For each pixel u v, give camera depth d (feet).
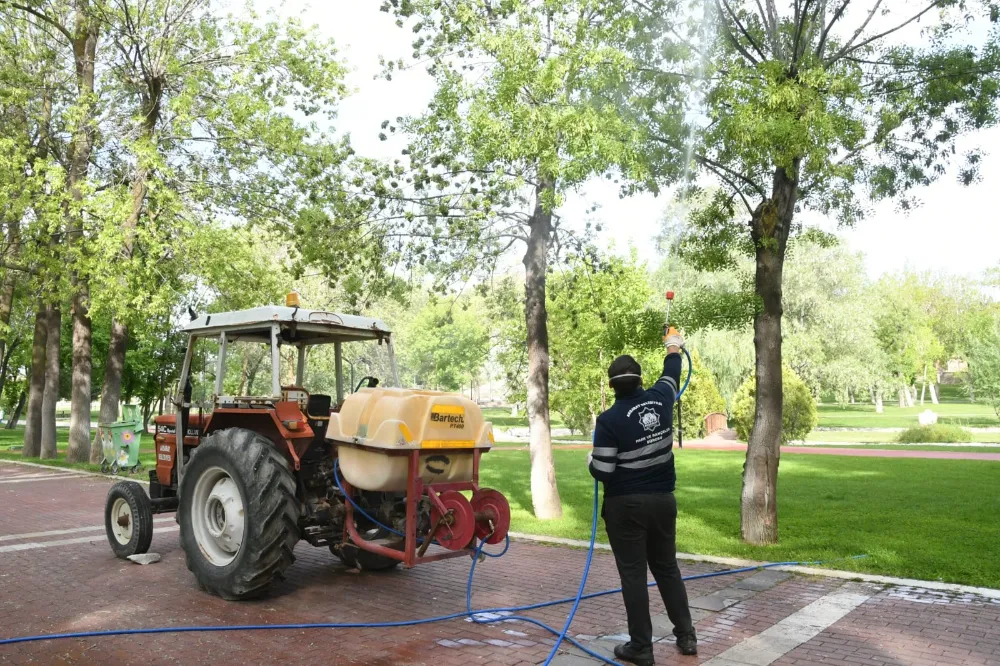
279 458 18.93
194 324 22.75
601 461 14.14
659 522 14.23
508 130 25.61
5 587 20.25
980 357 112.78
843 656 14.46
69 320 107.45
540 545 26.81
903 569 21.75
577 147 23.80
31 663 14.23
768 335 26.99
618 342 29.19
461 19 29.55
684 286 83.82
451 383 128.16
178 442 22.61
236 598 18.72
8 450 78.33
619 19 25.09
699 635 15.92
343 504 19.10
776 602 18.60
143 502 23.45
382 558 21.94
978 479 45.96
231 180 55.52
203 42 54.80
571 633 16.12
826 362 120.26
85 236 48.62
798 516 31.99
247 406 20.54
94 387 118.42
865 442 87.25
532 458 32.99
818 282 123.13
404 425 16.93
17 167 47.65
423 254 37.32
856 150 28.63
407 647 15.15
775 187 27.58
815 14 26.25
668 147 26.53
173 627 16.44
